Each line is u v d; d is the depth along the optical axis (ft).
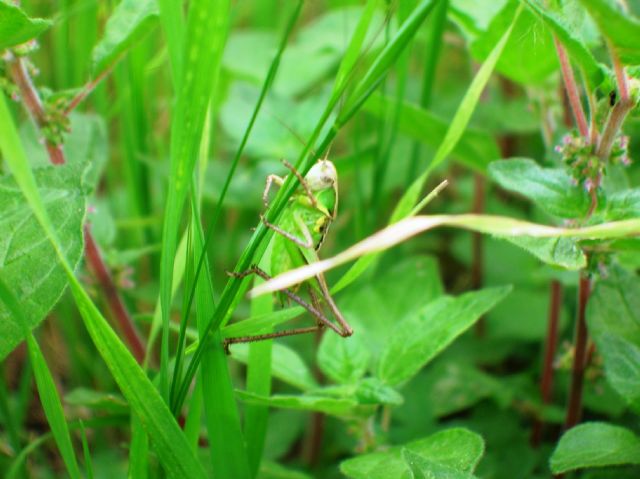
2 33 0.58
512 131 1.15
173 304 0.96
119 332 1.00
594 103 0.61
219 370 0.56
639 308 0.70
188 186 0.51
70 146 0.86
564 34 0.54
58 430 0.55
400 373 0.71
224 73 1.33
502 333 1.09
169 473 0.56
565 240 0.57
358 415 0.73
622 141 0.63
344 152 1.45
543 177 0.64
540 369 1.05
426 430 0.96
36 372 0.54
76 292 0.50
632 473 0.72
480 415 0.98
